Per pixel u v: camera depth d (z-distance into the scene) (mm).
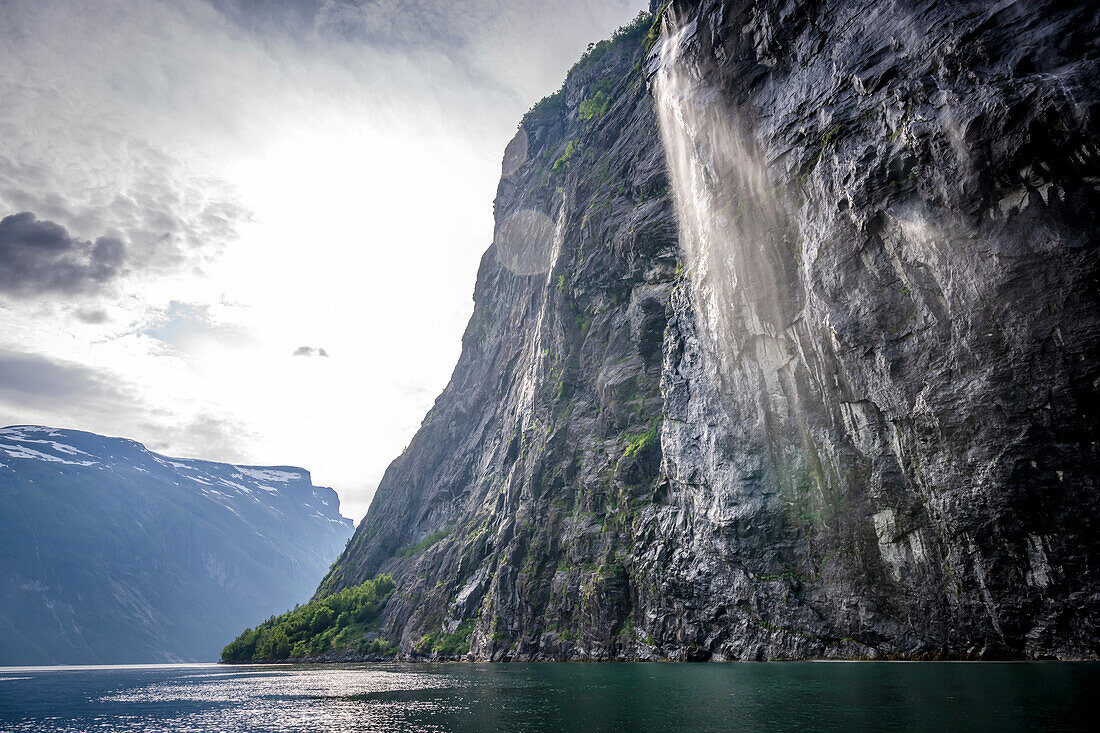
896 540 46062
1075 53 38750
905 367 44656
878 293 46531
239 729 33406
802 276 53125
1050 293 38500
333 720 35125
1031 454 38875
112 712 45000
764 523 55000
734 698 32781
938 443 42938
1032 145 38875
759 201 57469
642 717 29141
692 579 60719
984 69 41875
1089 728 21672
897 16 47250
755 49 58250
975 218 41406
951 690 30141
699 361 64500
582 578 73250
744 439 57875
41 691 69125
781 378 55188
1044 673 33344
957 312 42125
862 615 47750
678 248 75875
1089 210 37469
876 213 46469
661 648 62188
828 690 33125
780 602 53156
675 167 75250
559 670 59344
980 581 41281
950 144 42531
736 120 60656
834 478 50469
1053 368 38281
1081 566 37469
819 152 51656
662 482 68188
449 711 35625
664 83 72312
